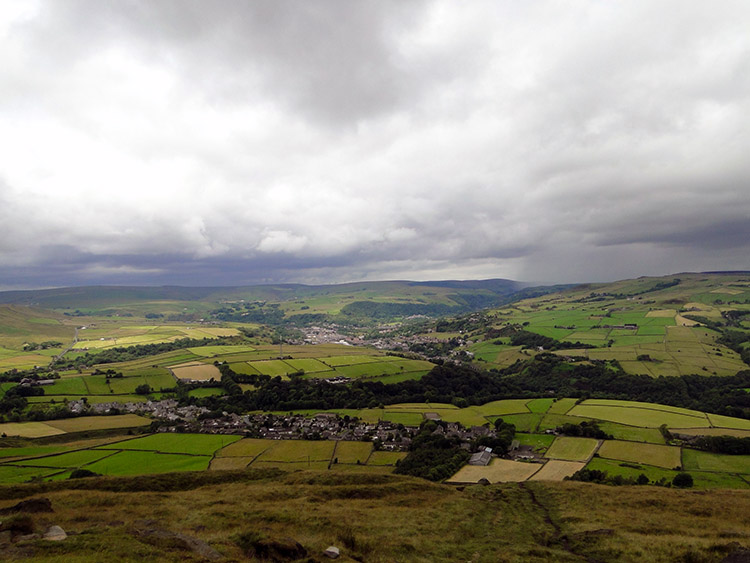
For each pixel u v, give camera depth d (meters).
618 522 42.22
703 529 39.06
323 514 42.38
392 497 52.41
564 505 50.22
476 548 35.50
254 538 31.77
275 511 42.38
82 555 26.19
